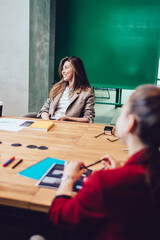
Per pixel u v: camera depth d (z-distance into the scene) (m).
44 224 1.55
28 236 1.78
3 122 2.38
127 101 0.82
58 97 2.99
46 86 5.33
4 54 4.28
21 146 1.76
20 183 1.23
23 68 4.27
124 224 0.76
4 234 1.80
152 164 0.75
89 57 4.91
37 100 4.84
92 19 4.75
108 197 0.76
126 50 4.77
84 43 4.87
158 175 0.73
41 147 1.74
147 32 4.64
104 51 4.84
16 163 1.45
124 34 4.71
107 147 1.81
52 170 1.36
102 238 0.81
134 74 4.83
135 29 4.66
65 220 0.82
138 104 0.77
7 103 4.43
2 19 4.18
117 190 0.76
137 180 0.75
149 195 0.74
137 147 0.81
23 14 4.11
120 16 4.65
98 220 0.79
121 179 0.76
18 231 1.82
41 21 4.68
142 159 0.78
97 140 1.96
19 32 4.18
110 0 4.62
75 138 1.99
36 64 4.61
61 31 4.91
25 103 4.38
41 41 4.77
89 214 0.78
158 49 4.68
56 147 1.77
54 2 4.98
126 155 1.66
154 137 0.75
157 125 0.74
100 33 4.78
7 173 1.33
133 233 0.77
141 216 0.75
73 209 0.80
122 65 4.83
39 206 1.07
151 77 4.80
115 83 4.92
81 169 1.08
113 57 4.83
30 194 1.13
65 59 2.95
